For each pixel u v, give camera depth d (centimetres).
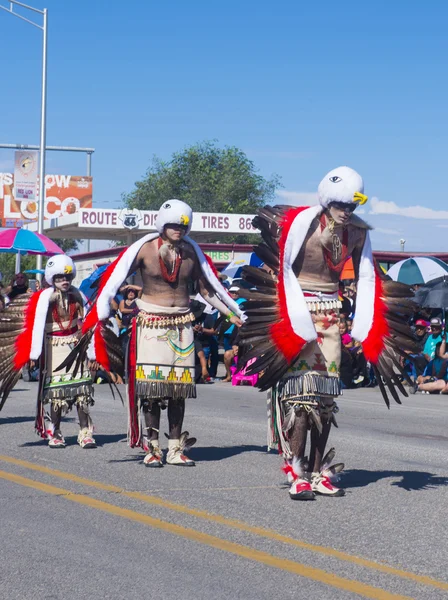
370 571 582
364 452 1073
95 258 4622
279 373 784
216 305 977
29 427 1253
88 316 940
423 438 1234
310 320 775
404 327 816
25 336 1058
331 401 809
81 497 793
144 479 880
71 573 573
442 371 2028
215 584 554
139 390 945
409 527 693
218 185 9638
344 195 772
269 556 614
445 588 550
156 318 948
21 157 4809
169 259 946
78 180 8469
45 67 3997
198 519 717
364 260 813
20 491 817
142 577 566
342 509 753
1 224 8400
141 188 9975
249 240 7800
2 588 543
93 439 1088
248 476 898
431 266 2450
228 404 1650
